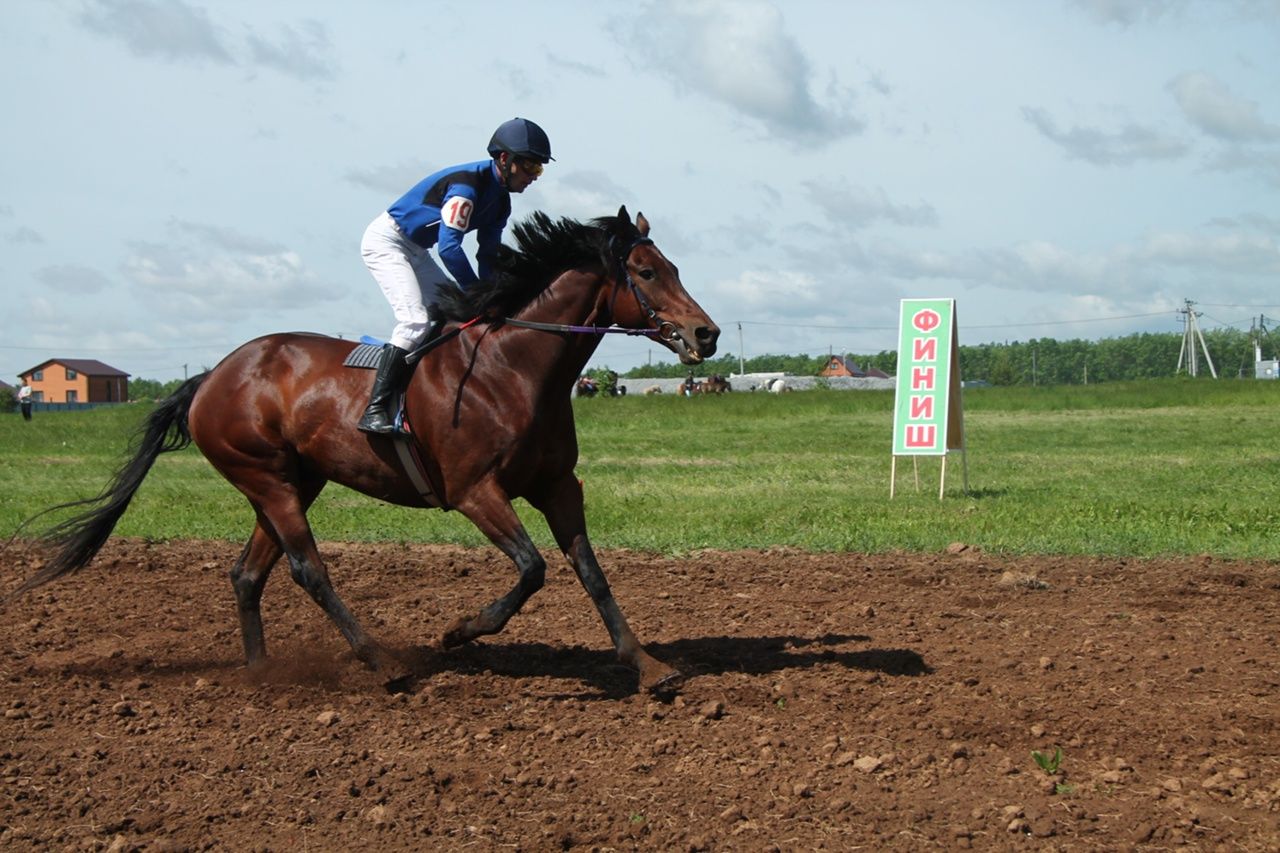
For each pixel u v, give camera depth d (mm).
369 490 7191
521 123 7090
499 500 6727
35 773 5605
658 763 5688
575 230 6895
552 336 6809
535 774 5516
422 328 7012
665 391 85438
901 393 16094
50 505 16000
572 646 8016
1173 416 35938
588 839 4875
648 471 21062
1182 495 15820
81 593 10062
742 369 108875
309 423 7145
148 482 19922
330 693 6988
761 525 13195
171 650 8117
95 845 4840
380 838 4902
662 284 6781
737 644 7977
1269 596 9266
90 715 6473
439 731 6188
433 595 9852
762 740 5906
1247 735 5980
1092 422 33688
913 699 6613
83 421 39219
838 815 5059
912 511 14250
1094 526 12633
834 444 27359
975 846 4766
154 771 5625
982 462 21859
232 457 7371
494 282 6883
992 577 10148
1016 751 5801
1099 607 8922
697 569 10789
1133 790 5301
